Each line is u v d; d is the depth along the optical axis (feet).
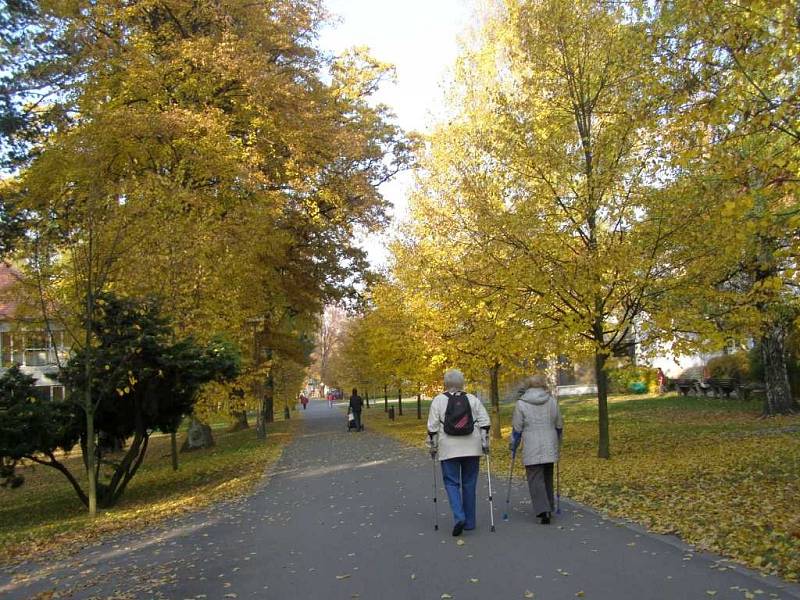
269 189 73.31
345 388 193.77
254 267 62.64
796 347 72.79
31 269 42.98
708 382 97.55
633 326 43.55
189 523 33.32
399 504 33.53
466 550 23.08
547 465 27.63
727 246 34.01
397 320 80.89
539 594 17.89
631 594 17.51
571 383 150.20
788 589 17.16
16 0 57.52
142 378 42.63
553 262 41.01
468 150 49.19
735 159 25.11
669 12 28.55
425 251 57.11
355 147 74.90
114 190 44.34
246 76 64.03
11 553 30.42
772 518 24.76
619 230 41.24
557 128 42.14
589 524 26.23
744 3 24.35
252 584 20.65
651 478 35.96
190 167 58.75
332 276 95.76
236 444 88.99
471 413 26.13
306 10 73.92
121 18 62.54
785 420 60.64
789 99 24.06
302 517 31.81
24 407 41.47
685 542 22.65
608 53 41.06
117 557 26.63
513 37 46.75
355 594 18.93
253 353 82.02
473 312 48.73
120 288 44.01
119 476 46.93
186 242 48.16
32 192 50.21
